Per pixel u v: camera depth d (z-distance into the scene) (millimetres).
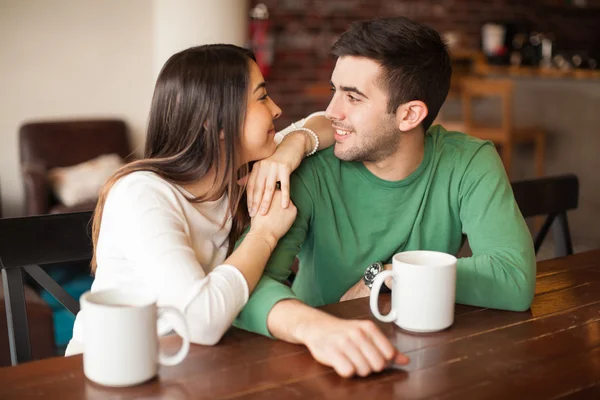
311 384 934
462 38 6668
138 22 4875
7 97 4578
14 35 4547
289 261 1359
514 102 4949
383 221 1499
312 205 1450
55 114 4727
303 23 5926
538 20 7004
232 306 1084
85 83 4785
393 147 1438
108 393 897
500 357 1038
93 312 907
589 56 5781
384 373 974
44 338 2480
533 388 940
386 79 1370
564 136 4551
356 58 1378
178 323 966
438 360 1022
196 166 1227
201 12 3844
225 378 946
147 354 921
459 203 1514
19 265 1340
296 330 1053
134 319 908
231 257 1164
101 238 1204
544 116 4707
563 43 7160
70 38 4699
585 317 1222
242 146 1260
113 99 4879
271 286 1151
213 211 1286
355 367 959
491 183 1478
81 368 971
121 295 964
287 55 5910
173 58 1253
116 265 1175
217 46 1271
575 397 921
